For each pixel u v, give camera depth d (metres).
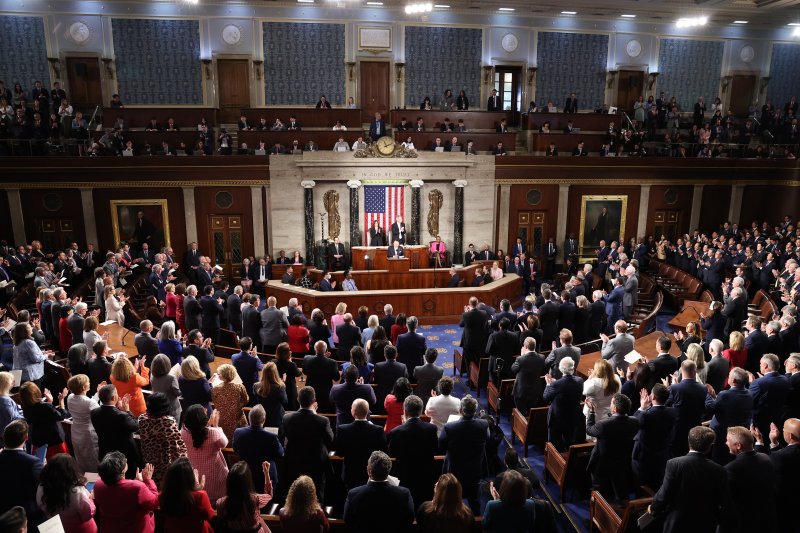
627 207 21.14
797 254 16.09
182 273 18.88
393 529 4.20
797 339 8.96
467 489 5.57
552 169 20.20
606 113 22.16
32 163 17.61
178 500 3.89
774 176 21.31
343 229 19.62
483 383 10.03
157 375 6.25
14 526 3.69
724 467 4.65
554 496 6.98
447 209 20.00
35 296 13.96
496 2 21.09
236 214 19.12
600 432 5.68
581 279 13.66
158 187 18.56
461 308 15.36
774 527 4.69
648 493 5.71
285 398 6.39
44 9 20.02
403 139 19.97
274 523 4.59
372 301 14.80
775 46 24.06
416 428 5.33
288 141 19.38
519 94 23.11
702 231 21.75
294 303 11.14
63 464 4.18
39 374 8.09
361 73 21.95
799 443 5.16
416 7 19.00
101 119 20.03
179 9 20.62
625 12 22.12
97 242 18.55
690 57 23.75
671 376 7.23
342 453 5.43
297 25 21.31
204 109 20.27
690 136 22.20
